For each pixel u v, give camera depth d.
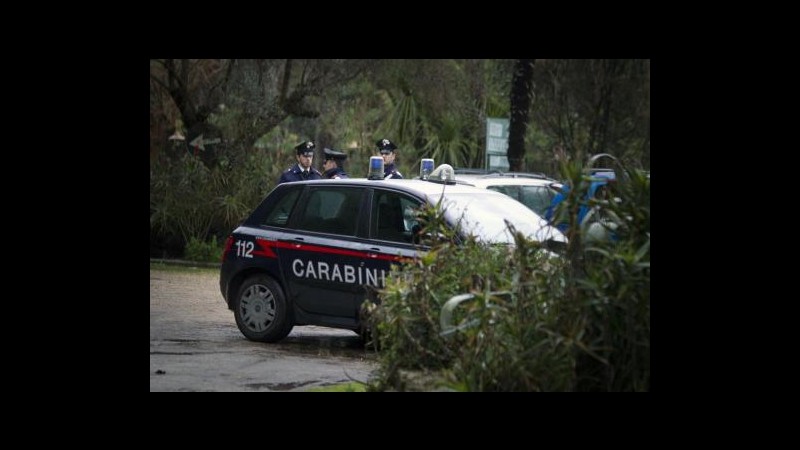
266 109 29.39
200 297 19.56
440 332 9.33
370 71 30.39
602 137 28.61
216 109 29.38
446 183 14.69
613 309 8.22
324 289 14.07
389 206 13.95
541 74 29.30
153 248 26.88
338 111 32.53
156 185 27.02
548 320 8.36
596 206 8.52
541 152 32.31
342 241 14.01
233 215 27.06
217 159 28.58
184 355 13.36
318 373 12.14
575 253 8.45
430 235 10.96
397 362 9.50
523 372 8.32
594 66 28.45
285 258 14.34
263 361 12.98
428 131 33.28
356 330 13.94
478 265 10.06
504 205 14.16
